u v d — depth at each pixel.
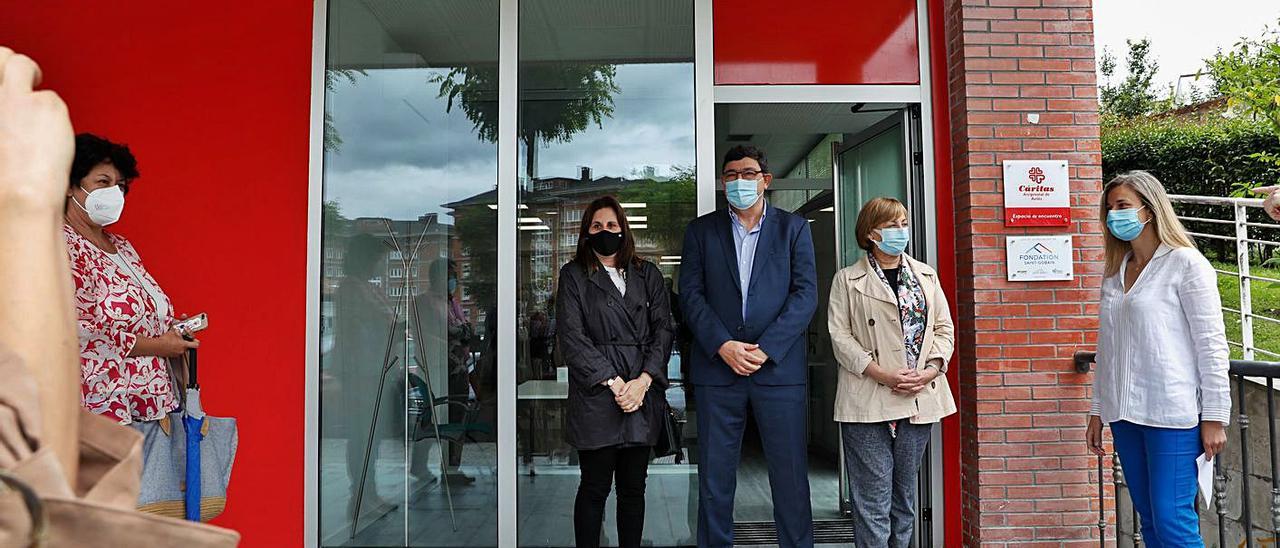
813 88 3.86
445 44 3.88
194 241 3.71
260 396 3.70
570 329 3.33
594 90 3.86
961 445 3.75
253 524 3.67
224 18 3.80
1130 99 16.97
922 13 3.90
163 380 2.43
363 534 3.74
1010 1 3.69
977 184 3.63
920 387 3.28
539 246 3.81
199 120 3.76
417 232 3.83
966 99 3.66
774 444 3.30
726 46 3.87
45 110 0.62
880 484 3.32
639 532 3.40
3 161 0.59
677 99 3.86
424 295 3.81
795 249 3.39
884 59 3.88
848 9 3.88
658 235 3.80
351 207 3.83
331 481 3.77
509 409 3.75
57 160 0.61
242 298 3.72
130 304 2.35
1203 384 2.70
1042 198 3.63
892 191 4.05
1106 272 3.06
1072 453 3.56
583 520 3.32
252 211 3.75
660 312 3.47
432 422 3.78
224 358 3.69
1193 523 2.73
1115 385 2.91
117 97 3.74
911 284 3.41
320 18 3.86
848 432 3.38
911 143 3.92
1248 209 10.05
